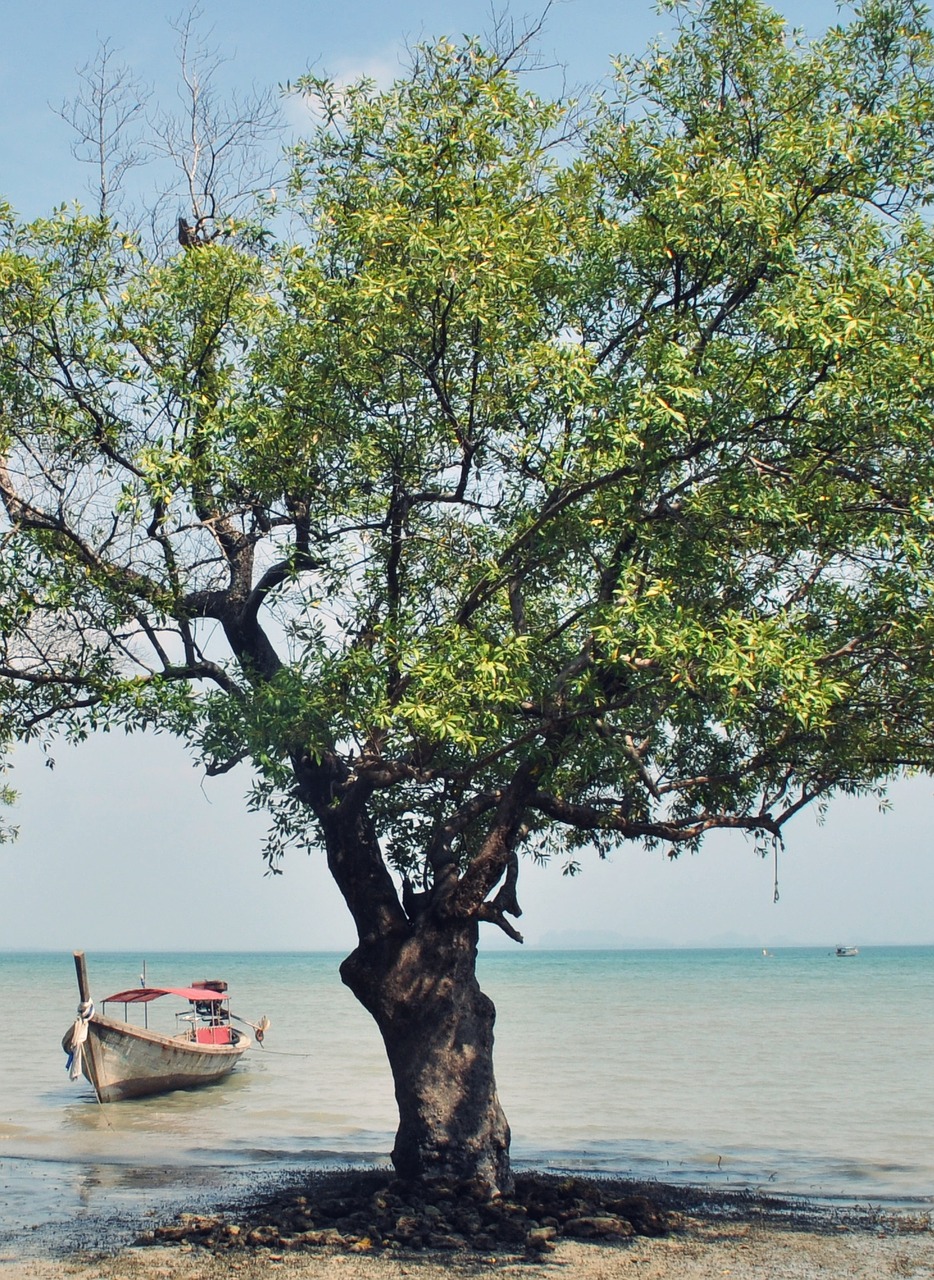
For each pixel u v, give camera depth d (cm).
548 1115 2412
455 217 1229
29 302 1302
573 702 1295
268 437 1287
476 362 1275
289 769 1264
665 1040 3966
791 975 10738
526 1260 1166
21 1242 1309
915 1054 3481
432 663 1152
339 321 1284
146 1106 2612
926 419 1123
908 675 1296
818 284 1184
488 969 14275
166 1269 1155
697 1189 1670
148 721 1323
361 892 1439
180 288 1349
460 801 1605
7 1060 3578
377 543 1413
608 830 1447
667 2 1336
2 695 1399
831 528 1188
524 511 1302
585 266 1323
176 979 10875
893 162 1236
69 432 1338
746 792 1498
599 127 1362
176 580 1420
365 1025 4956
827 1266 1208
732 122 1332
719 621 1145
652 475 1191
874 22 1287
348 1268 1133
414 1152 1366
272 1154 2000
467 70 1355
